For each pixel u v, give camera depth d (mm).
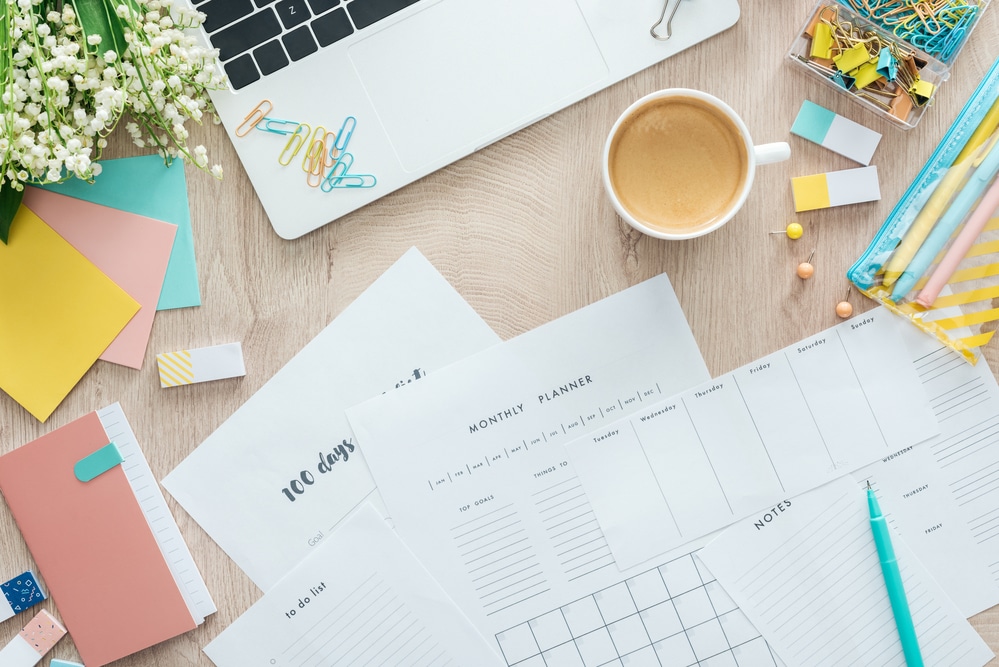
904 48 570
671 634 594
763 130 589
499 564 596
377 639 599
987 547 590
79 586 596
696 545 592
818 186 584
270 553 594
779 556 591
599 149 586
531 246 591
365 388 593
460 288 591
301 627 596
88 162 500
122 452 593
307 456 593
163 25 521
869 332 589
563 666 596
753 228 589
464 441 593
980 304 583
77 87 508
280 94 564
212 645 595
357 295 592
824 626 590
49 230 583
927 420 589
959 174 564
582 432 593
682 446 590
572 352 590
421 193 588
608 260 590
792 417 589
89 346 589
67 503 594
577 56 569
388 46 562
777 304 591
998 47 583
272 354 593
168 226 586
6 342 586
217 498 594
